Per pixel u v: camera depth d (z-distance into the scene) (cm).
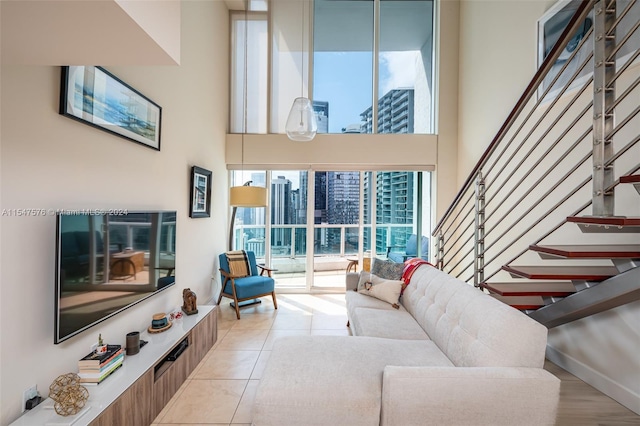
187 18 316
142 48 121
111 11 94
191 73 328
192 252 333
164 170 271
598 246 180
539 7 286
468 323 180
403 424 139
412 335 229
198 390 219
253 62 464
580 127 237
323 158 452
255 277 400
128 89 217
